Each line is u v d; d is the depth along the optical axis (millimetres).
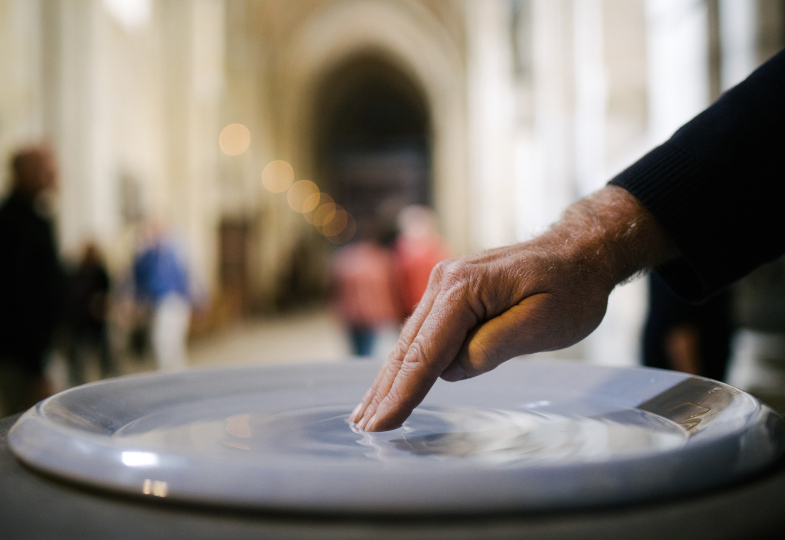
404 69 22531
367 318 4098
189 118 9586
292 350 8125
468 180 15055
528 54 6824
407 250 3785
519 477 262
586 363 719
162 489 275
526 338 517
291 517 258
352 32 19266
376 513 252
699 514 261
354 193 31594
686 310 1770
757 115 538
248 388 684
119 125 7184
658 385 597
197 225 9672
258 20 14781
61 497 293
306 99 21078
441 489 256
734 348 1807
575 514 259
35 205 2463
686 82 2721
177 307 5680
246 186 13031
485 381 735
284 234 17797
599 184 3711
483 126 10148
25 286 2352
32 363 2391
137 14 7699
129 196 7449
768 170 526
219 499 265
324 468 266
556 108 4648
